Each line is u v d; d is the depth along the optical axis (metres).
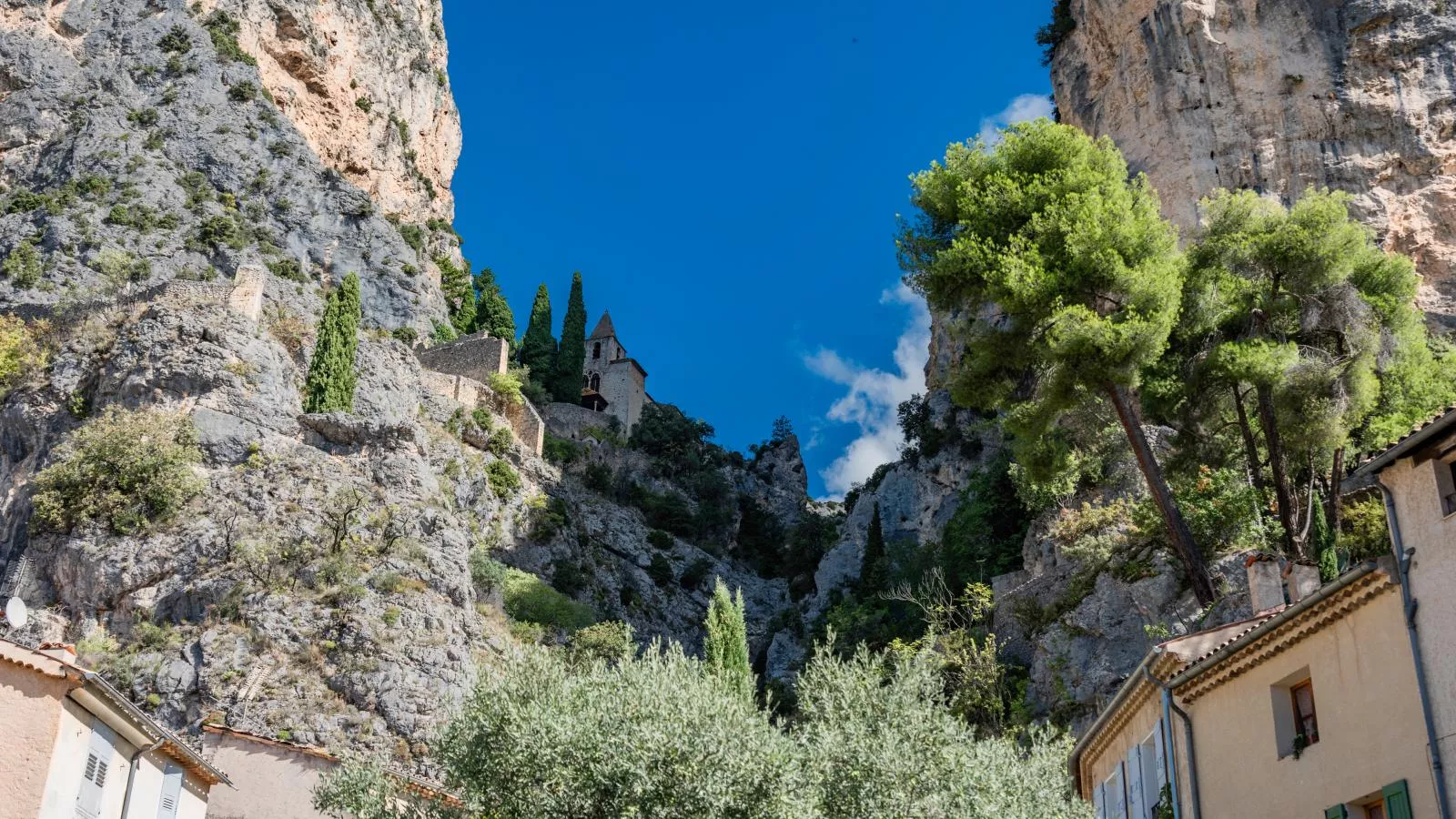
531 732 23.45
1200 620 36.84
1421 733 18.95
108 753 24.77
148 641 54.97
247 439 64.88
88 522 59.88
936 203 43.12
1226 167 67.31
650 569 91.50
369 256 102.81
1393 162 65.00
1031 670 47.38
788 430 139.38
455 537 64.56
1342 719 20.69
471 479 81.25
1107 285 39.25
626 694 24.33
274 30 114.19
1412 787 18.89
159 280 83.44
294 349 75.88
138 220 90.25
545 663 25.80
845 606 70.50
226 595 56.44
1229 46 69.38
